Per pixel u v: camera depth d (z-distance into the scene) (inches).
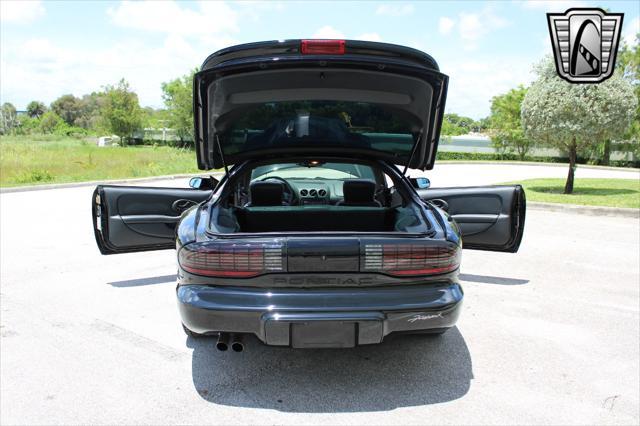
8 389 120.4
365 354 140.9
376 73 130.1
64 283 201.2
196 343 146.8
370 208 148.1
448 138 1902.1
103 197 165.2
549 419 109.3
